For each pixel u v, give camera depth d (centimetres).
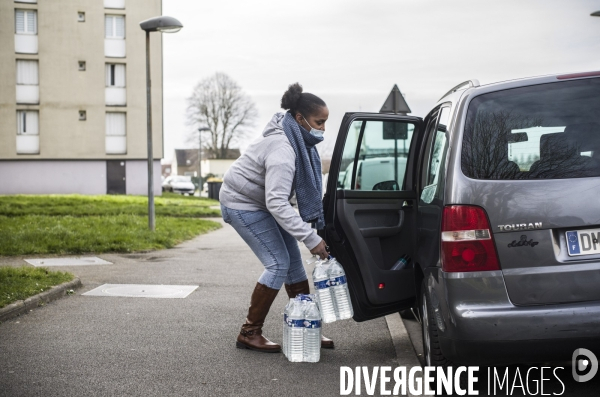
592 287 390
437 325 420
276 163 510
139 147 5097
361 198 530
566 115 407
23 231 1459
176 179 6456
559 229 396
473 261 399
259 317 561
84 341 590
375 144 572
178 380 480
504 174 404
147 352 555
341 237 527
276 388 464
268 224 541
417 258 477
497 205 399
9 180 4916
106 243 1351
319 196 524
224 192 546
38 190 4966
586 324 386
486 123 415
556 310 388
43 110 4941
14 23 4872
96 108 5016
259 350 559
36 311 722
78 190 5028
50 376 486
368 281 526
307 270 1097
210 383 474
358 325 673
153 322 671
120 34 5044
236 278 979
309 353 530
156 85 5100
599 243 393
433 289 427
